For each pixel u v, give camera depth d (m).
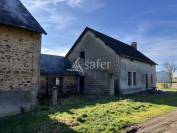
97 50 28.69
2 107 13.57
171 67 62.25
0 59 13.62
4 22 13.49
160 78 65.75
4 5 15.45
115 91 27.33
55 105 17.64
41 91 22.83
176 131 10.20
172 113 14.88
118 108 15.84
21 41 14.84
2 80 13.67
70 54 30.62
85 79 28.98
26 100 15.03
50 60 27.23
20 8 16.56
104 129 10.47
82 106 16.83
